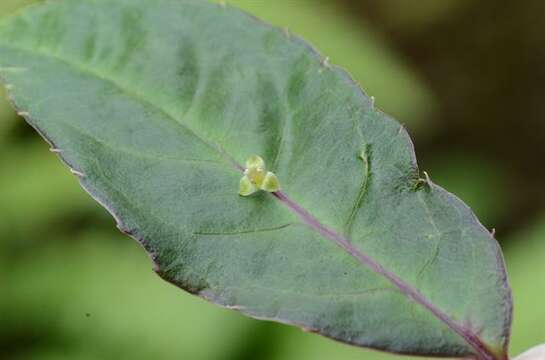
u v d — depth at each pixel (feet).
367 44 1.44
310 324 0.60
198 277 0.61
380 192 0.62
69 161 0.62
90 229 1.31
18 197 1.30
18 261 1.27
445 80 2.05
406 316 0.60
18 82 0.64
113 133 0.63
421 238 0.61
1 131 1.32
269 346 1.15
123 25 0.65
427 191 0.62
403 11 1.99
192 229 0.62
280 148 0.63
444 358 0.60
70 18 0.65
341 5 1.83
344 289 0.61
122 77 0.65
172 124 0.64
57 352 1.19
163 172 0.63
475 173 1.59
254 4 1.36
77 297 1.22
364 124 0.63
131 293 1.22
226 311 1.19
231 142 0.63
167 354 1.16
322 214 0.62
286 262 0.61
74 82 0.64
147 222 0.61
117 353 1.18
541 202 1.87
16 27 0.65
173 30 0.65
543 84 2.03
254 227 0.62
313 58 0.64
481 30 2.03
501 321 0.60
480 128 2.01
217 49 0.65
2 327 1.22
